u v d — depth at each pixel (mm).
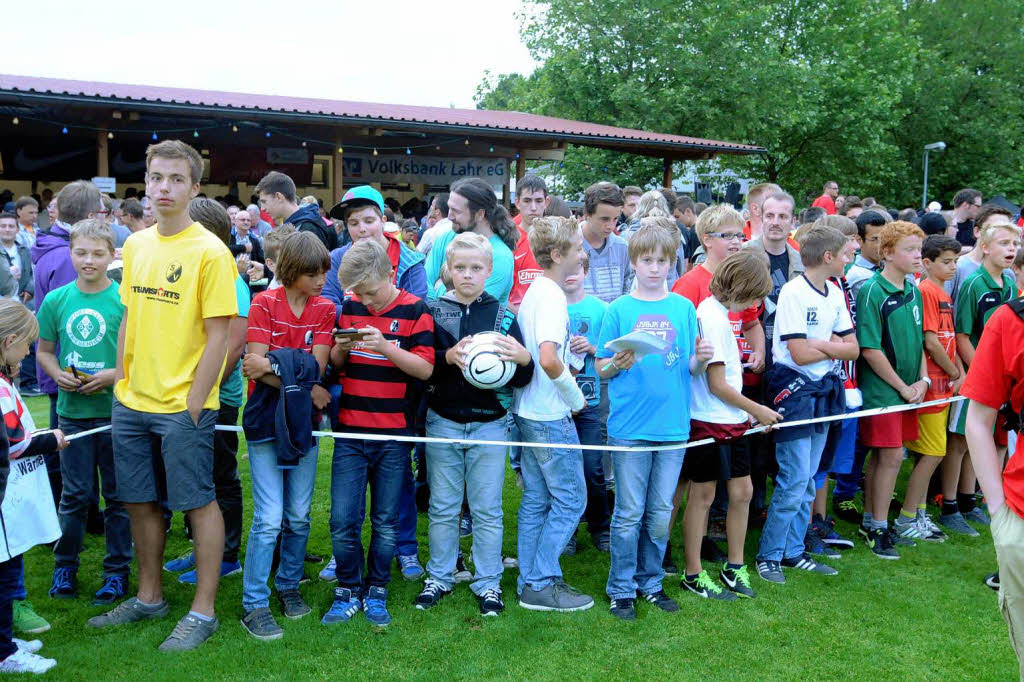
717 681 3127
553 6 26312
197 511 3328
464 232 3891
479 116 16766
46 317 3775
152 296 3250
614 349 3463
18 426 3061
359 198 4223
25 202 9414
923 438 4660
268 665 3166
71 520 3736
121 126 12875
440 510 3736
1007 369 2508
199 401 3242
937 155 32406
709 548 4391
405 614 3629
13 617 3371
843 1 28531
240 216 8164
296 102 14141
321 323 3607
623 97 24500
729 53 24500
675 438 3605
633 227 6090
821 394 4082
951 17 34094
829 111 27109
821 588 4016
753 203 5312
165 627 3449
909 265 4406
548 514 3830
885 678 3180
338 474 3551
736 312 3811
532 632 3482
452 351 3510
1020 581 2486
